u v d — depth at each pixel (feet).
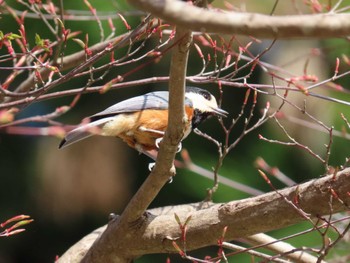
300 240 46.16
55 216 55.36
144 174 55.67
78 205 54.80
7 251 57.41
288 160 51.24
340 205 24.67
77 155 54.29
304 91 24.79
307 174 50.93
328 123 47.47
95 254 29.22
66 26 44.37
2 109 25.68
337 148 49.16
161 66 52.47
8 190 55.01
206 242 26.96
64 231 56.59
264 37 16.12
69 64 31.68
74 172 54.24
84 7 43.83
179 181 52.54
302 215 24.85
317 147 49.39
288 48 48.83
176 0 17.10
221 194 51.06
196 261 25.50
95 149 54.34
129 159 55.36
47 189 54.65
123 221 27.96
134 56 47.88
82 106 53.31
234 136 53.21
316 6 30.96
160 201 53.21
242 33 16.14
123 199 55.16
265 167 37.37
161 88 52.65
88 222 55.93
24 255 57.67
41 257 57.31
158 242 27.50
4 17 43.14
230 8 34.63
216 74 29.27
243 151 52.75
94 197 54.54
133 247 28.17
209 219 26.66
